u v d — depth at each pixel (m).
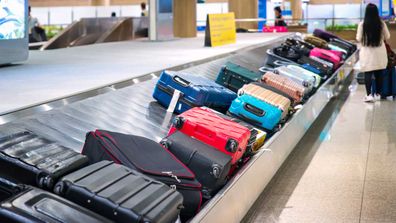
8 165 2.15
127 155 2.48
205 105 4.24
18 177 2.13
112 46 11.14
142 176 2.24
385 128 6.64
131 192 2.04
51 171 2.10
